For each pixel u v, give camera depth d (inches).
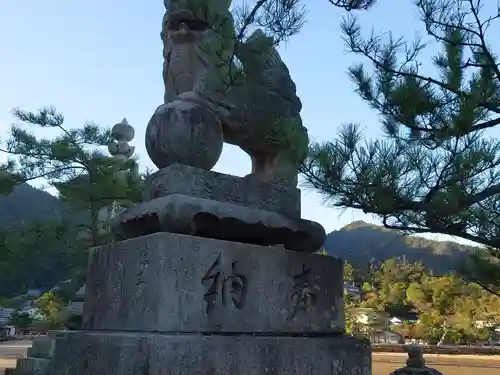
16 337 1620.3
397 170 219.1
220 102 189.8
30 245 513.7
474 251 317.1
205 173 177.9
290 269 181.5
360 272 2733.8
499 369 867.4
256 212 180.9
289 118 201.3
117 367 146.4
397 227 247.6
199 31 191.8
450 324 1555.1
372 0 250.1
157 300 150.6
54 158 544.7
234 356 153.2
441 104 235.0
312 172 216.4
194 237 160.6
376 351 1338.6
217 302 159.9
